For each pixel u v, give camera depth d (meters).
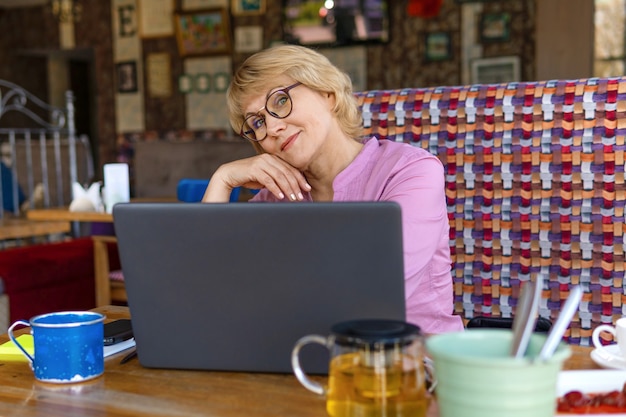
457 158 1.84
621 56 6.11
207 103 7.95
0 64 9.78
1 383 0.99
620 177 1.68
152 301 0.98
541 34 5.58
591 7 5.45
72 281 3.86
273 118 1.42
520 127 1.78
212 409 0.86
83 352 0.97
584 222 1.72
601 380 0.88
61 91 10.79
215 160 6.39
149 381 0.97
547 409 0.66
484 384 0.65
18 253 3.87
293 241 0.90
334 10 7.16
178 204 0.93
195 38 7.88
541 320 1.27
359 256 0.89
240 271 0.93
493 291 1.82
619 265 1.69
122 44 8.32
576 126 1.72
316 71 1.43
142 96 8.27
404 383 0.75
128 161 8.41
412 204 1.33
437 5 6.45
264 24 7.57
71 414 0.86
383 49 7.09
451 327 1.44
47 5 8.73
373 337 0.75
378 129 1.93
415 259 1.29
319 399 0.88
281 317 0.94
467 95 1.84
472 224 1.84
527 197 1.78
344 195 1.49
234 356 0.98
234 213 0.91
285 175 1.44
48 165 6.02
